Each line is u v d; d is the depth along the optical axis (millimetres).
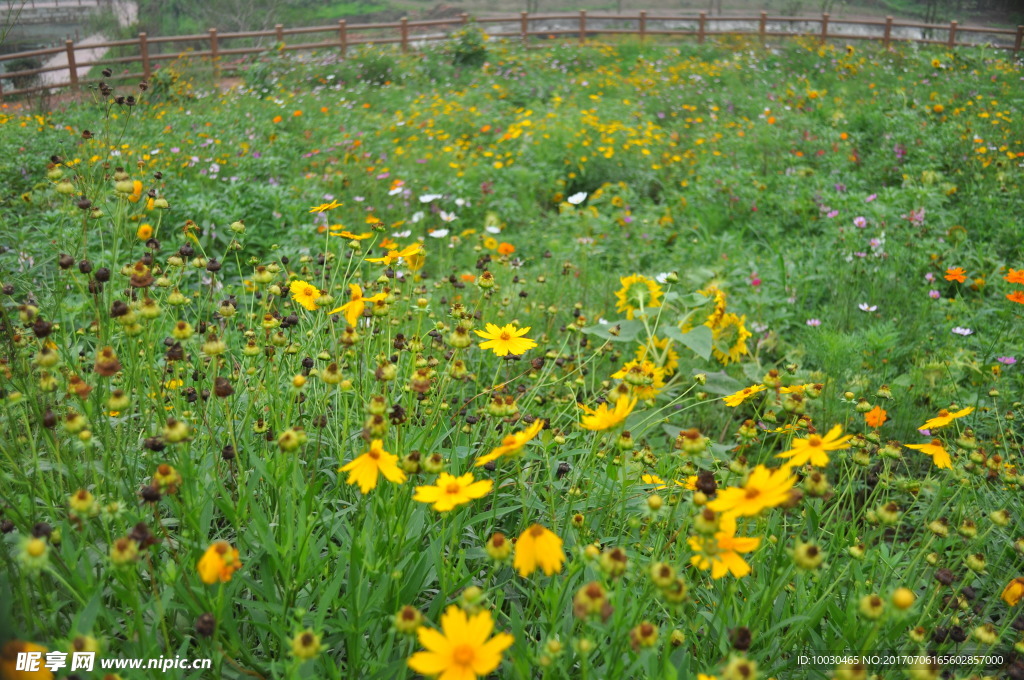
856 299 5152
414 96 13375
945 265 5516
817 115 11203
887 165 8359
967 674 1746
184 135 8445
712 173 7953
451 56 17297
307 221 6055
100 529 1709
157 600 1408
